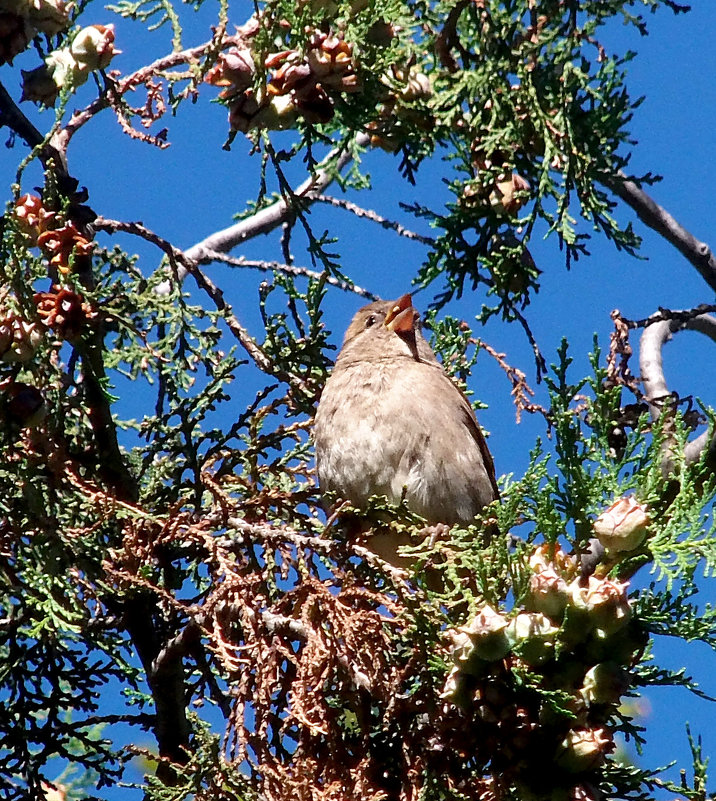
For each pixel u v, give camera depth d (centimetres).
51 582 922
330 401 1141
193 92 1031
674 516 841
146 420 1070
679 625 827
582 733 809
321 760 871
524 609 821
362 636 859
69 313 941
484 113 1165
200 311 1109
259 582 930
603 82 1153
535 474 866
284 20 1030
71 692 1078
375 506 949
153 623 1053
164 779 995
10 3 970
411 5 1173
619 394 879
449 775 843
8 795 984
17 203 944
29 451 942
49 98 1006
